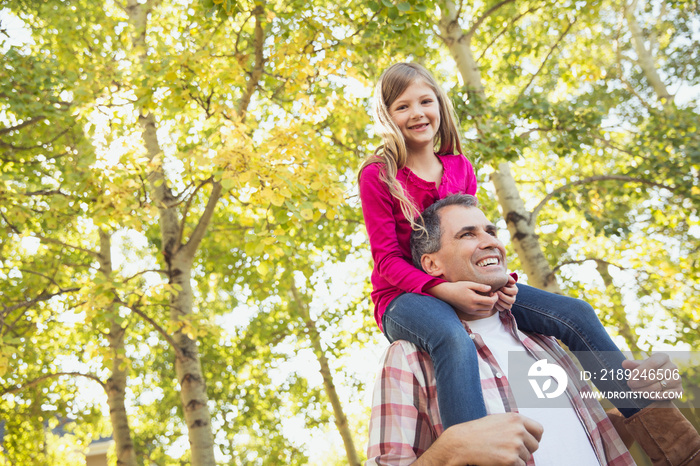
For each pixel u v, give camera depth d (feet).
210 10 17.11
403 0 16.90
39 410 31.14
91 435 33.91
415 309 5.01
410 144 6.44
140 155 18.72
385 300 5.79
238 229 27.48
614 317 28.35
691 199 27.78
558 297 5.41
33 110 21.04
